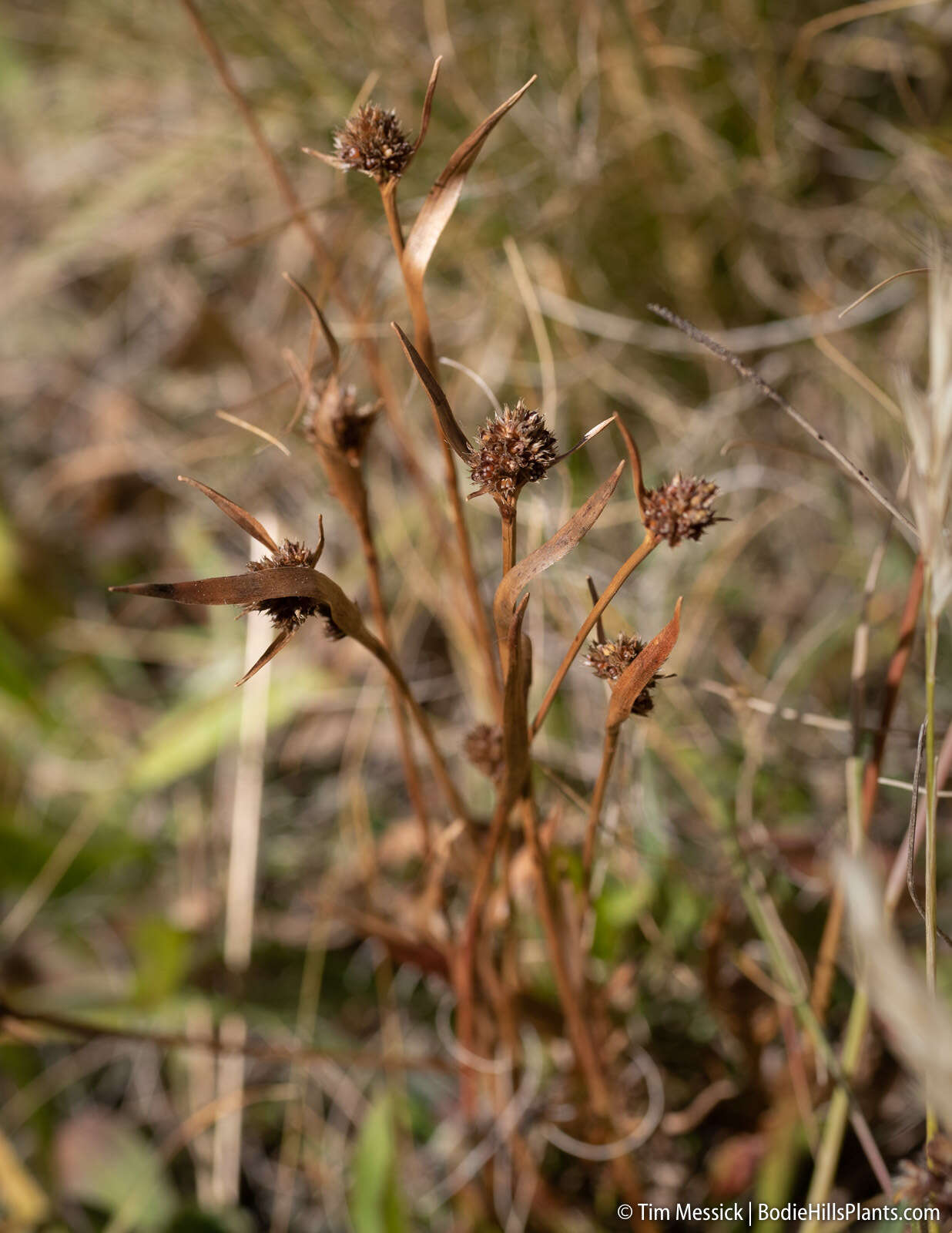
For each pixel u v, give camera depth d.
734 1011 0.33
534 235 0.50
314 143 0.52
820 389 0.50
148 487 0.56
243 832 0.41
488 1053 0.32
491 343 0.51
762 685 0.45
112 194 0.60
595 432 0.23
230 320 0.58
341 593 0.24
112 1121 0.38
